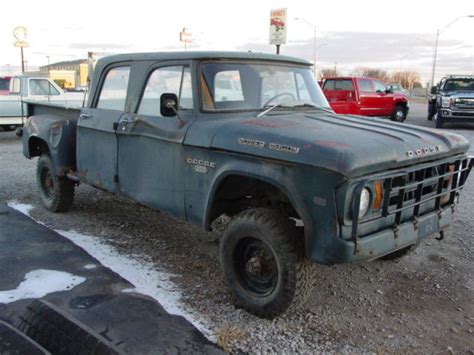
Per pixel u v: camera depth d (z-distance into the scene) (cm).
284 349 336
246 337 349
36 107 675
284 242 352
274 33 1972
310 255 331
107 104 523
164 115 417
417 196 369
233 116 415
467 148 424
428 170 381
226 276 396
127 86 489
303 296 362
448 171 407
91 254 494
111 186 512
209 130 390
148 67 464
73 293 408
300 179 329
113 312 378
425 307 404
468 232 590
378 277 461
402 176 344
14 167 971
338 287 438
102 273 449
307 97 482
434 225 392
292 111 447
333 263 322
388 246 344
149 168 455
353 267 483
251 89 437
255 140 355
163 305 391
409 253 480
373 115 2083
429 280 456
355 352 335
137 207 668
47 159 621
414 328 371
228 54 432
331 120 420
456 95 1852
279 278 357
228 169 371
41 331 315
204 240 548
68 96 1527
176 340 342
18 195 731
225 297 409
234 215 427
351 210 319
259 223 362
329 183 315
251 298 379
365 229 331
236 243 384
